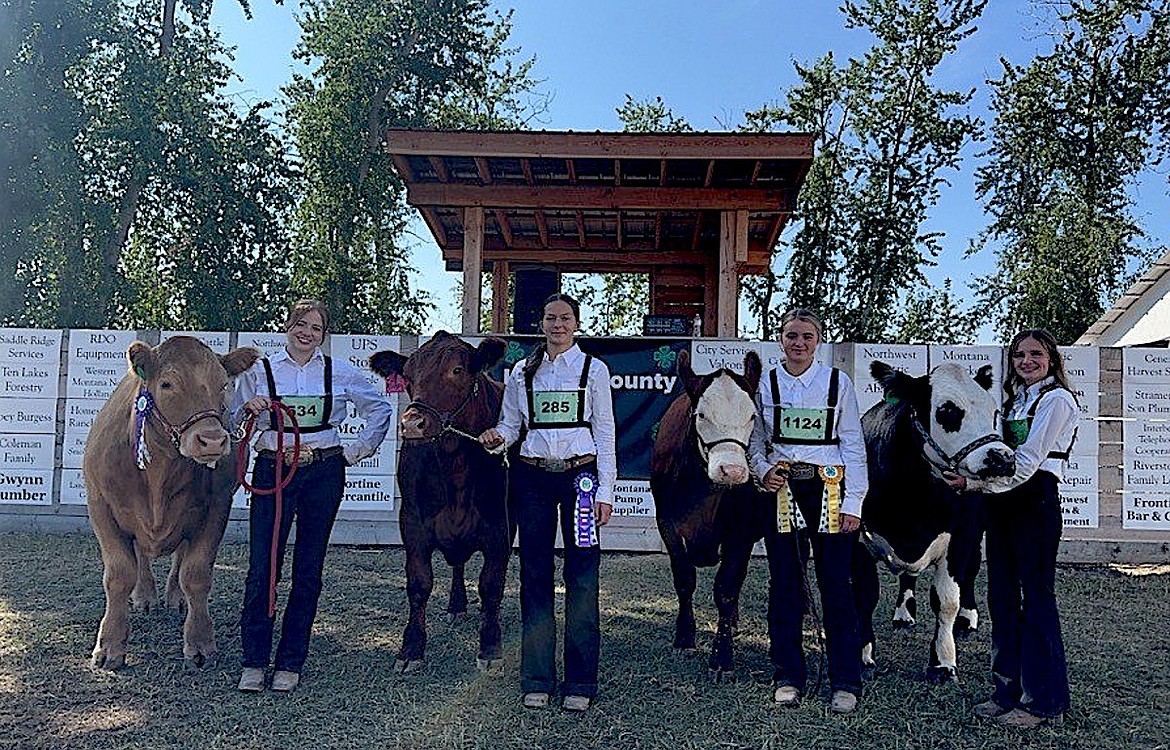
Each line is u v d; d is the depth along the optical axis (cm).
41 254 1811
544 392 481
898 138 2692
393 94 2381
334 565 827
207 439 461
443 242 1450
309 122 2289
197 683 500
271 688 489
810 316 480
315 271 2208
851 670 475
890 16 2708
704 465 505
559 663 554
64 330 934
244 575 766
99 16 1767
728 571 525
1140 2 2594
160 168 1842
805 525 479
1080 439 877
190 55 1956
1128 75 2605
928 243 2695
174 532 519
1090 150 2620
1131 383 875
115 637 521
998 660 469
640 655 567
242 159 1998
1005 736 444
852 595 496
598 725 452
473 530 533
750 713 468
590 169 1145
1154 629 646
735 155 1057
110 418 517
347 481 909
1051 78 2675
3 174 1691
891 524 519
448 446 509
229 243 1967
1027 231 2688
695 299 1619
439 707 473
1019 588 465
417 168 1160
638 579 790
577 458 477
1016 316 2694
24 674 508
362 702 479
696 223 1317
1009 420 478
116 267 1898
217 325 1973
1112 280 2581
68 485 931
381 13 2278
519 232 1454
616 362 901
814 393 479
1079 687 518
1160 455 874
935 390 480
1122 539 875
